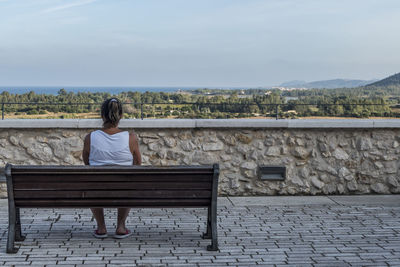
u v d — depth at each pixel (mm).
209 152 6230
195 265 3666
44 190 3822
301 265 3703
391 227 4863
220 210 5488
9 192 3811
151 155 6180
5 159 6070
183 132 6188
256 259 3828
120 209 4309
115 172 3787
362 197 6273
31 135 6086
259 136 6270
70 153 6121
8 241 3861
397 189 6488
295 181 6348
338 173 6395
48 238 4305
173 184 3912
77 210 5367
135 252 3955
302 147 6336
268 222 4988
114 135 4160
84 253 3902
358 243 4305
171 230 4641
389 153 6434
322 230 4719
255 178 6301
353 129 6375
